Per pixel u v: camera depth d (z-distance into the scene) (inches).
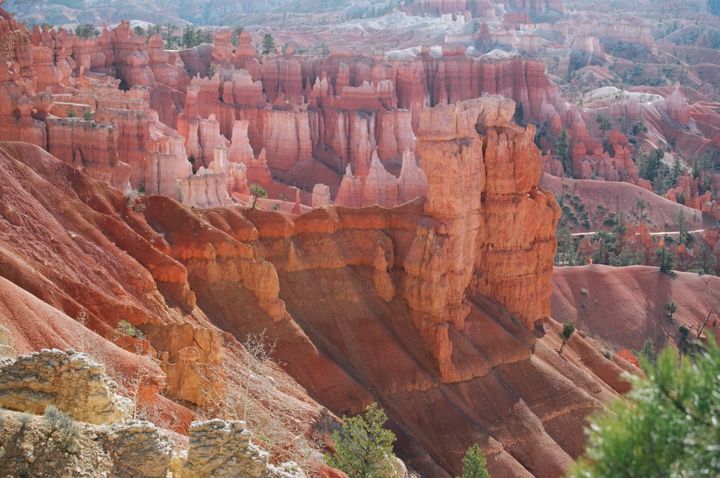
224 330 2871.6
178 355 2041.1
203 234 3024.1
